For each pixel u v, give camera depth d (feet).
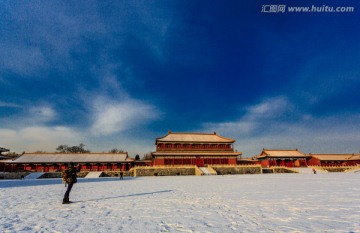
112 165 226.58
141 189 69.77
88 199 46.62
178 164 227.61
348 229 22.58
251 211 32.35
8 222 26.43
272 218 27.73
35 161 212.84
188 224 25.21
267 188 67.21
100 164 224.33
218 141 247.09
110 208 35.73
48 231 22.72
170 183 97.91
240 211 32.48
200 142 242.99
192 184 89.86
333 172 233.55
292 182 91.76
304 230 22.31
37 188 77.56
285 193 53.83
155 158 225.97
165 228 23.61
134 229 23.29
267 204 38.29
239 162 260.01
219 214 30.53
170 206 37.35
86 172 200.95
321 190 59.36
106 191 63.93
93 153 238.07
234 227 23.71
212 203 40.16
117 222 26.32
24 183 109.29
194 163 230.48
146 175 198.18
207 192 58.70
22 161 211.20
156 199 46.01
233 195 51.44
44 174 189.26
